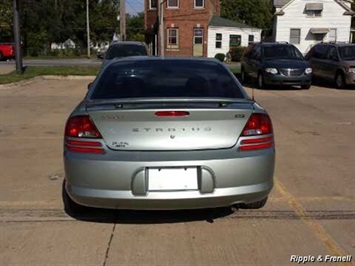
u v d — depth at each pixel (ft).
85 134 12.44
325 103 43.80
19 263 11.64
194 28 134.10
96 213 14.87
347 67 55.98
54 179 18.58
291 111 38.42
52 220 14.38
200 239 13.05
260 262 11.73
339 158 22.47
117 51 54.13
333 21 120.98
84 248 12.46
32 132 28.50
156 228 13.78
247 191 12.52
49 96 47.39
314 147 24.91
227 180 12.28
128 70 15.49
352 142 26.32
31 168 20.21
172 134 12.28
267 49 59.62
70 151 12.66
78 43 224.94
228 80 15.28
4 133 28.14
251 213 15.03
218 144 12.44
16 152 23.17
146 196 12.07
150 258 11.91
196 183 12.20
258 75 58.49
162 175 12.12
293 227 13.92
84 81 65.36
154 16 137.49
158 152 12.25
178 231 13.57
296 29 121.90
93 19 223.51
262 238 13.14
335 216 14.85
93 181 12.26
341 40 121.80
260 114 13.04
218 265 11.55
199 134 12.36
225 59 140.56
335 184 18.21
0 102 42.65
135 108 12.36
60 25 208.64
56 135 27.63
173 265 11.53
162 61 16.24
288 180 18.71
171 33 134.21
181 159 12.06
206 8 133.18
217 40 143.74
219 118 12.47
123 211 15.02
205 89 14.65
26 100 44.16
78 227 13.85
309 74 56.08
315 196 16.75
